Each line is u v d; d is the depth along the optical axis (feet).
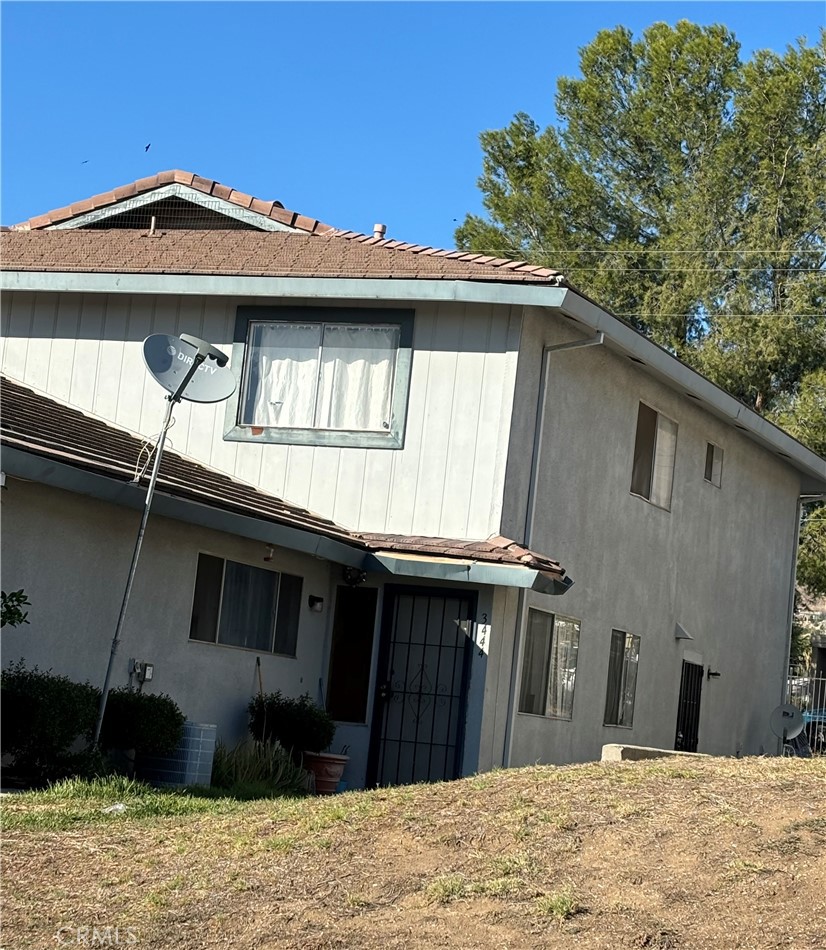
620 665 63.72
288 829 31.24
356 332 54.85
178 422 56.70
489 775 35.88
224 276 54.70
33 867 29.50
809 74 119.75
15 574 40.55
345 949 23.56
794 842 26.48
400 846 29.01
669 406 67.87
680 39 124.26
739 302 115.75
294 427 55.06
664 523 68.13
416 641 53.01
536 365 53.93
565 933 23.29
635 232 125.29
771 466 84.23
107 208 64.39
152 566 45.93
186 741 43.47
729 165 119.55
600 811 29.71
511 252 124.98
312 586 53.88
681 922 23.35
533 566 48.80
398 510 53.21
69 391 58.29
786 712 73.72
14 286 57.88
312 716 49.85
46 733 38.06
